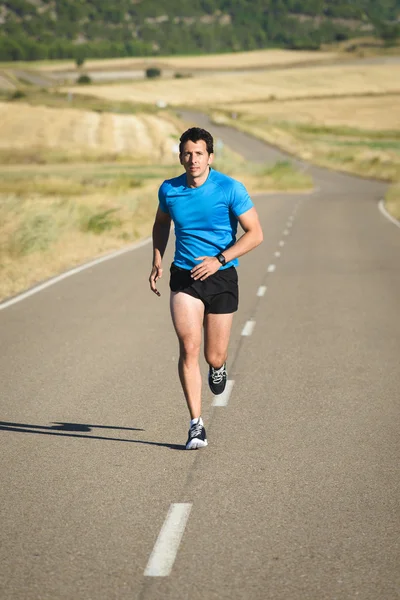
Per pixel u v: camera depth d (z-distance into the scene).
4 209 30.67
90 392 10.98
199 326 8.30
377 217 44.84
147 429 9.30
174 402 10.44
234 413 9.95
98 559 5.99
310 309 17.50
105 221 34.75
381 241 32.12
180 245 8.32
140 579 5.68
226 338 8.46
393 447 8.58
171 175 79.62
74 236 31.23
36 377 11.85
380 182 88.50
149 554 6.06
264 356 13.16
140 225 38.16
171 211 8.23
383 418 9.66
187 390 8.46
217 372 8.69
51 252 27.17
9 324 16.08
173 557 6.01
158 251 8.59
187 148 7.99
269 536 6.36
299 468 7.95
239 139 149.88
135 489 7.42
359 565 5.85
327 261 26.14
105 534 6.43
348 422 9.52
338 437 8.95
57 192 57.22
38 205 33.62
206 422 9.58
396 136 169.25
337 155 128.25
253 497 7.20
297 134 166.88
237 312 17.30
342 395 10.74
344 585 5.56
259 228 8.19
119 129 137.62
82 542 6.29
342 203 57.34
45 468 8.02
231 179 8.16
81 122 143.12
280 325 15.79
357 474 7.77
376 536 6.34
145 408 10.17
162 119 160.50
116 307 17.92
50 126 136.88
